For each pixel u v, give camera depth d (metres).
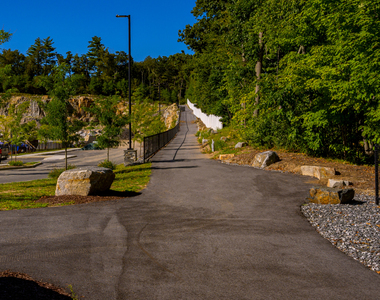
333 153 16.03
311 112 15.06
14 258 5.09
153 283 4.30
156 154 24.64
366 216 7.22
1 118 27.22
